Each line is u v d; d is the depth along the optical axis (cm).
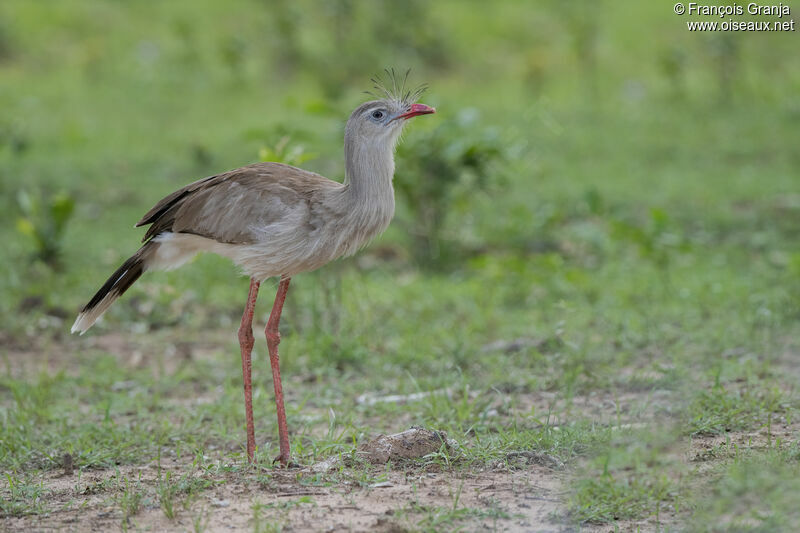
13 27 2988
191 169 2019
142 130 2347
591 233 1471
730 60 2578
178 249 823
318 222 775
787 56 2780
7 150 2155
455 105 2422
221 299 1366
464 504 658
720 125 2297
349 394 1005
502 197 1803
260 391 987
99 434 881
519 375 1015
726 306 1223
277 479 721
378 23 2934
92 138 2269
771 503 611
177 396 1038
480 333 1198
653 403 866
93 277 1436
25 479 764
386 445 762
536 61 2611
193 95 2675
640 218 1689
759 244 1526
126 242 1605
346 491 689
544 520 632
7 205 1805
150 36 3083
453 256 1533
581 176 1953
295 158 1066
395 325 1232
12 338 1226
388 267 1528
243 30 3128
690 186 1855
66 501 704
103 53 2917
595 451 731
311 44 2961
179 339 1240
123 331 1275
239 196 779
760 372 974
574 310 1164
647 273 1391
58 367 1132
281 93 2655
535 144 2164
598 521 632
